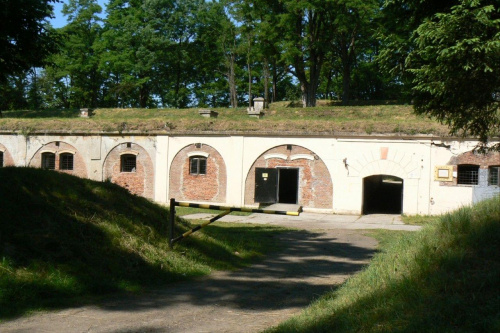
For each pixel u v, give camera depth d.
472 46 8.62
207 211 23.95
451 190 22.22
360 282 6.92
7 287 6.67
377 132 23.16
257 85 53.66
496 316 4.43
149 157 26.80
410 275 5.95
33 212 8.61
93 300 7.11
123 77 50.00
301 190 24.39
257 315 6.73
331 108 38.75
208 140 25.89
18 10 12.45
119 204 10.55
